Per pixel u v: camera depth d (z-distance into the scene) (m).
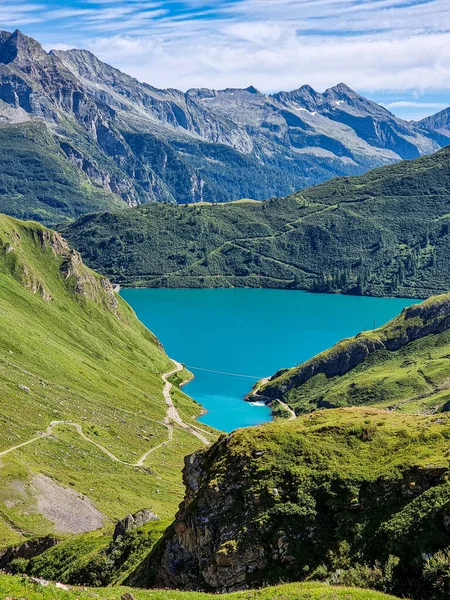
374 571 52.97
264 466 67.81
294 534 60.62
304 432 71.38
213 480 68.81
